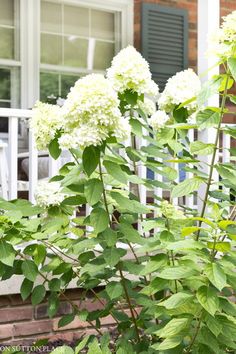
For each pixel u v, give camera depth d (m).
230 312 2.22
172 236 2.52
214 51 2.42
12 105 8.45
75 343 4.24
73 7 8.84
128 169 2.78
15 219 2.70
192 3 9.25
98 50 9.02
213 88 2.38
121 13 9.09
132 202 2.64
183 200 6.02
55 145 2.72
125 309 4.22
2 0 8.40
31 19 8.53
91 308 4.52
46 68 8.65
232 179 2.54
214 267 2.14
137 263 2.93
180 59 9.11
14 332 4.28
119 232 2.75
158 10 8.95
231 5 9.32
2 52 8.39
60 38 8.76
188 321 2.26
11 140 4.25
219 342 2.36
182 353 2.44
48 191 2.85
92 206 2.62
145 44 8.87
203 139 4.77
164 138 3.04
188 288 2.63
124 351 2.70
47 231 2.79
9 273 2.90
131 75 2.84
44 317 4.38
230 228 2.43
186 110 3.10
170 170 3.04
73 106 2.38
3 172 4.69
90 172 2.42
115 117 2.38
